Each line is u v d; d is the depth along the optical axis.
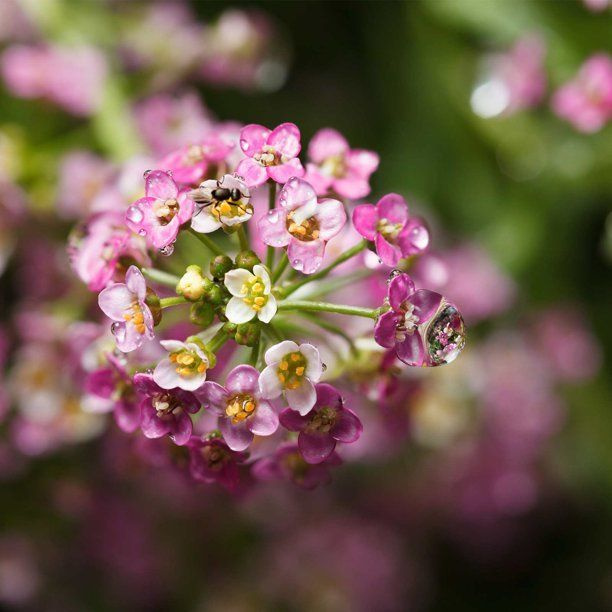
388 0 0.27
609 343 0.27
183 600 0.27
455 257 0.25
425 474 0.27
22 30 0.24
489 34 0.24
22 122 0.24
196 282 0.16
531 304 0.26
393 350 0.16
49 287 0.23
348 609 0.27
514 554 0.30
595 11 0.22
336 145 0.17
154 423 0.16
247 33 0.25
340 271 0.18
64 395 0.21
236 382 0.16
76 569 0.27
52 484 0.25
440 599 0.30
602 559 0.29
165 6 0.25
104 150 0.23
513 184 0.25
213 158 0.17
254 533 0.28
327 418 0.16
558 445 0.27
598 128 0.22
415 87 0.26
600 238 0.25
